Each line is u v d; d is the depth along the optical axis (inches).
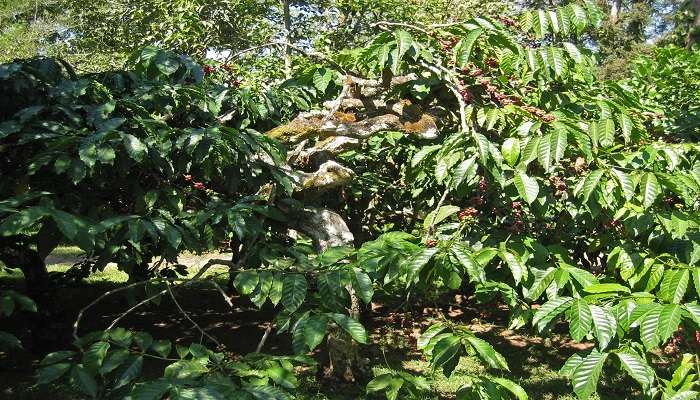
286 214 143.3
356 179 201.6
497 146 120.4
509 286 102.0
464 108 124.3
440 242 87.9
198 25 324.8
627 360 76.8
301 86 165.6
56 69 135.6
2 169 124.0
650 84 209.9
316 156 145.3
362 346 208.5
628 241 107.9
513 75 140.4
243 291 80.7
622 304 78.3
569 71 133.5
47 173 118.5
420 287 90.8
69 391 171.5
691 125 150.9
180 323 255.0
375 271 79.8
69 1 505.4
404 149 194.1
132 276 152.3
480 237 119.0
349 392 164.6
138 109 119.4
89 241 84.4
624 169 111.2
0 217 91.7
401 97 147.2
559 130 100.2
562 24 116.8
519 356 213.6
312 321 73.9
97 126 111.7
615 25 700.7
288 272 85.3
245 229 106.2
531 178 101.0
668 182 94.3
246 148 115.3
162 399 67.4
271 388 65.4
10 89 126.7
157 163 116.7
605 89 141.8
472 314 261.3
